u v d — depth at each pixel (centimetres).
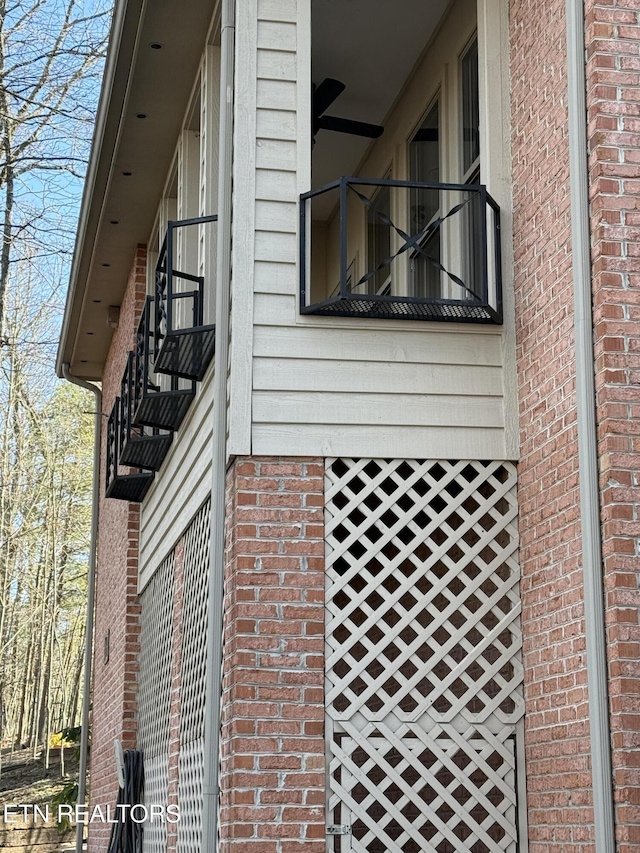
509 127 644
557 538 553
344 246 592
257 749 553
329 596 579
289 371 597
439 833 561
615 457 504
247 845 541
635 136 534
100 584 1443
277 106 627
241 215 610
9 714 3080
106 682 1273
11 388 2566
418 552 692
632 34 543
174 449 877
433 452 601
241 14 634
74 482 2894
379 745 566
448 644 580
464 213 721
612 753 483
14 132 1825
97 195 1049
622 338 516
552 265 578
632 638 487
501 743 572
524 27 632
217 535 587
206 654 691
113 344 1391
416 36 835
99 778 1286
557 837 532
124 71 860
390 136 946
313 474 590
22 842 2705
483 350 617
